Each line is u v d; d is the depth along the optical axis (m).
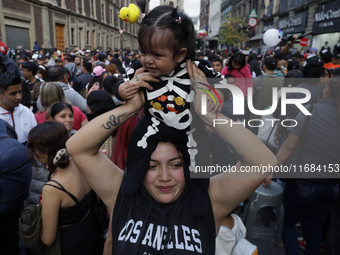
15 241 2.19
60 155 1.65
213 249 1.17
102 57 8.94
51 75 3.95
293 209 2.10
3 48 4.70
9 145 1.89
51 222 1.65
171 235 1.14
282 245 2.79
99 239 1.96
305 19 18.20
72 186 1.69
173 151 1.12
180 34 0.92
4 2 16.86
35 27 20.41
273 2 23.48
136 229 1.17
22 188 1.94
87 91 4.74
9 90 2.62
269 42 6.72
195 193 1.14
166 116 1.04
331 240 2.65
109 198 1.31
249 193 1.14
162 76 1.03
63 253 1.75
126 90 1.03
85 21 29.55
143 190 1.26
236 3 32.97
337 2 14.70
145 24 0.93
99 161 1.25
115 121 1.14
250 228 2.39
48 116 3.01
